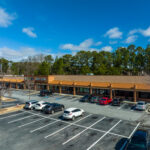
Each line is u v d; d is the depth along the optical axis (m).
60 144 13.56
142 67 75.38
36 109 26.02
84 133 15.96
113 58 82.44
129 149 10.92
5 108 27.30
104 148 12.75
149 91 30.38
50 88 49.16
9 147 13.13
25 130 16.94
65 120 20.44
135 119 20.70
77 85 41.12
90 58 84.19
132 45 78.38
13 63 104.44
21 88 58.12
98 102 32.44
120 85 34.41
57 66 77.00
